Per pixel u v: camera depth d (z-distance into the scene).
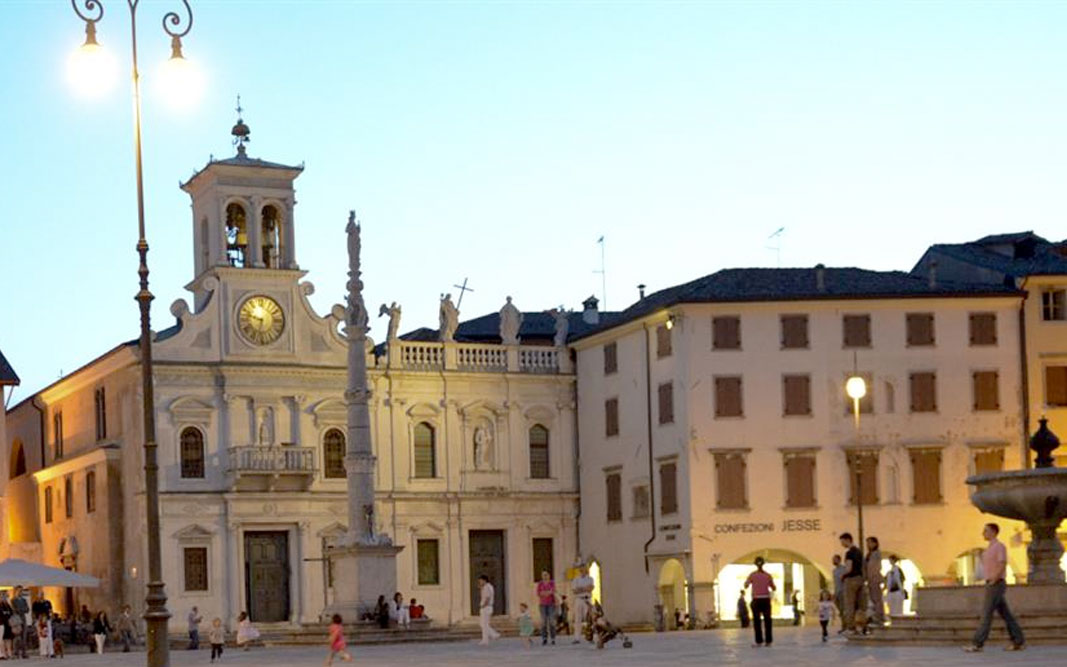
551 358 87.19
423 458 83.94
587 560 86.12
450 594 83.56
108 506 80.44
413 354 83.88
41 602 62.50
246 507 78.75
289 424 80.44
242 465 78.31
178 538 77.69
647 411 81.31
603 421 85.06
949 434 79.31
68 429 87.75
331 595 80.19
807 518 78.25
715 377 78.62
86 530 83.50
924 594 40.62
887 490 78.81
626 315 85.44
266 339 80.31
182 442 78.44
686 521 78.06
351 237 66.94
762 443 78.56
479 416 85.19
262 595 79.19
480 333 94.38
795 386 78.94
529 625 56.97
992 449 79.38
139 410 78.44
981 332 79.88
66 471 85.94
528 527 85.75
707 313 78.81
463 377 84.75
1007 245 85.88
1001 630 37.31
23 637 61.81
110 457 80.44
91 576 76.56
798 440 78.69
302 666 42.31
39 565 68.38
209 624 77.75
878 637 39.78
